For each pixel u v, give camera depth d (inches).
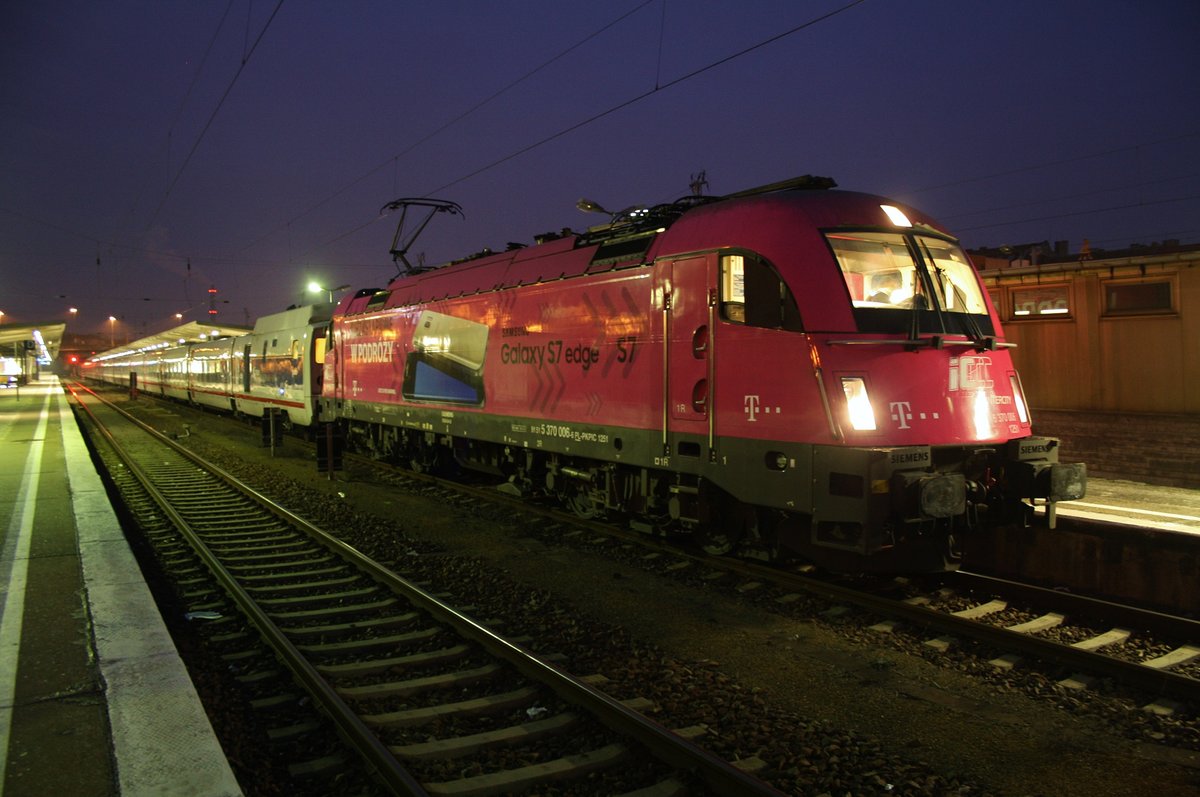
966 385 268.8
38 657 187.9
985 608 256.4
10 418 1114.7
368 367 621.6
